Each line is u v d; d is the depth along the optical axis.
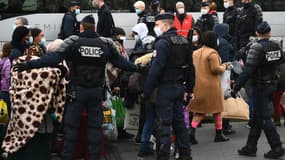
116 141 15.05
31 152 11.32
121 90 14.34
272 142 13.02
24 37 12.57
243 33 19.59
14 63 11.55
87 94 11.15
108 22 17.81
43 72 11.11
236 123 17.44
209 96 14.28
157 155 12.32
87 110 11.38
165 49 11.62
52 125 11.42
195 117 14.67
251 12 19.44
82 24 11.27
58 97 11.32
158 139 12.12
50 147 11.66
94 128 11.41
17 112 11.10
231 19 19.91
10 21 20.00
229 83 15.20
